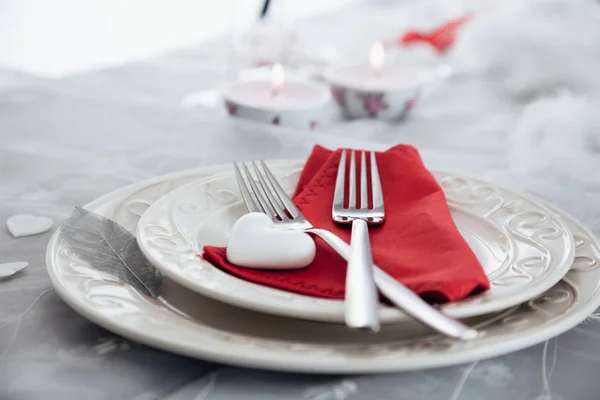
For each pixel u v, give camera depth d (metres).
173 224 0.52
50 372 0.40
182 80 1.20
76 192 0.67
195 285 0.42
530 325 0.42
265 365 0.37
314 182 0.59
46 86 1.05
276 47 1.27
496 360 0.44
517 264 0.49
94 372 0.40
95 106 0.97
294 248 0.46
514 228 0.55
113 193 0.59
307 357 0.37
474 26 1.32
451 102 1.17
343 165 0.61
